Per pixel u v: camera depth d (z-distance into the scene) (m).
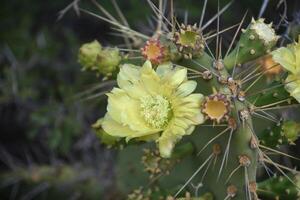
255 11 0.77
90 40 0.91
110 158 0.73
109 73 0.49
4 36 0.87
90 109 0.81
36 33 0.92
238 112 0.43
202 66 0.44
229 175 0.45
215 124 0.42
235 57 0.46
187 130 0.42
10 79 0.84
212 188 0.47
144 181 0.59
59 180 0.72
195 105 0.42
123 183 0.62
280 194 0.48
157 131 0.42
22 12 0.90
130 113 0.43
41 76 0.87
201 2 0.81
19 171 0.75
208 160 0.46
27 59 0.87
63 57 0.91
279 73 0.51
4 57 0.88
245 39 0.46
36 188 0.76
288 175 0.49
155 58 0.45
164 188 0.51
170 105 0.43
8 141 0.88
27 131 0.87
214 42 0.71
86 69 0.50
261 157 0.46
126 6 0.86
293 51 0.45
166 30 0.51
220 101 0.41
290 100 0.46
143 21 0.81
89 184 0.72
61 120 0.81
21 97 0.84
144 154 0.51
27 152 0.87
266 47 0.46
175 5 0.78
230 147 0.44
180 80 0.42
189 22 0.80
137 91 0.43
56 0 0.90
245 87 0.51
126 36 0.59
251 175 0.44
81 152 0.83
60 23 0.92
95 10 0.86
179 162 0.49
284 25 0.59
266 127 0.51
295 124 0.47
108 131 0.43
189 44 0.44
